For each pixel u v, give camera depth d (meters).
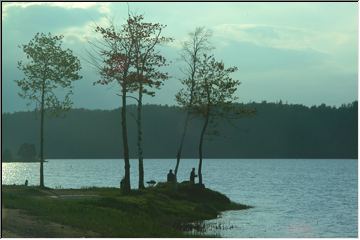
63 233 46.28
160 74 88.12
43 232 45.56
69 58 90.56
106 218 57.12
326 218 84.19
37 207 55.88
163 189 91.75
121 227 53.91
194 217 76.25
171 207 77.62
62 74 90.38
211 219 77.44
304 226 73.81
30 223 47.91
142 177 91.62
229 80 99.19
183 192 93.88
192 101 98.94
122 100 86.69
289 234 65.31
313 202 114.25
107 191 87.56
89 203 65.50
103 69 86.62
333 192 146.88
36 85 90.56
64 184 159.38
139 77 85.75
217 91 99.06
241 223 74.12
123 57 85.69
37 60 90.19
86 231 48.91
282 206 103.44
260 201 114.94
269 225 73.38
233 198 121.75
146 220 62.22
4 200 57.06
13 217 49.03
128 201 70.19
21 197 62.72
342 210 97.50
